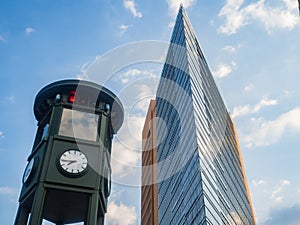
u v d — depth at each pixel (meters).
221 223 42.59
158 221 64.06
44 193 22.89
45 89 29.28
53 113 27.83
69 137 26.16
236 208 58.47
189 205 43.69
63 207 25.34
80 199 24.52
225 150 64.94
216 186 46.75
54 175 23.80
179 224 48.22
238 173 73.69
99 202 24.66
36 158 25.27
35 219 21.31
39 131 29.28
